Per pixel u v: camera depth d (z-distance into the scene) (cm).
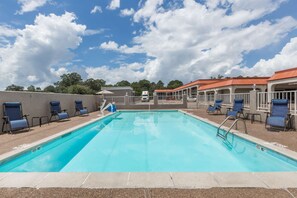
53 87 7456
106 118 1303
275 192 271
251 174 329
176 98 2978
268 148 484
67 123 972
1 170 420
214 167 468
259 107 951
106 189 282
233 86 2256
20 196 265
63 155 570
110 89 3966
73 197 262
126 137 789
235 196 262
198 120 1111
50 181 307
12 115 761
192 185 292
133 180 309
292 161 412
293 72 1622
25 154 491
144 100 2458
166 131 903
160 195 265
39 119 973
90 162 512
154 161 515
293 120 711
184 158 534
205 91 3047
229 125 845
